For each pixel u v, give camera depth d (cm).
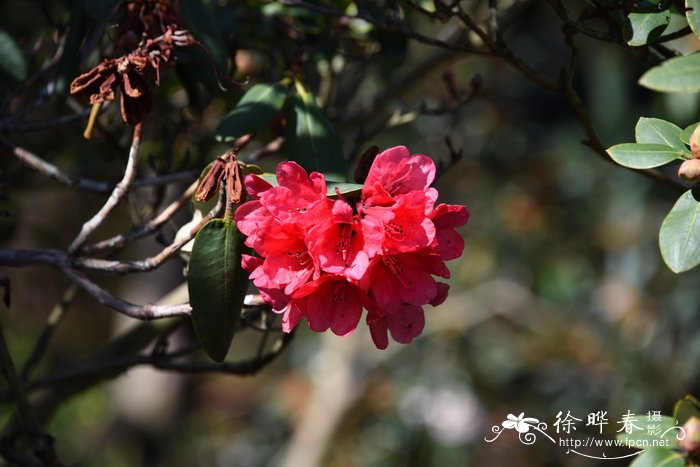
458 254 263
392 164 259
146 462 960
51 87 391
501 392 867
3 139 362
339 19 433
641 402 752
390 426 870
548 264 902
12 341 1038
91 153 498
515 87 963
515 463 825
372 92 688
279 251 255
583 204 888
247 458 973
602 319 844
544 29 972
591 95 881
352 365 884
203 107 416
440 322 899
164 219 309
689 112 571
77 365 438
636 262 814
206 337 275
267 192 254
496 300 902
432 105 799
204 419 1063
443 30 593
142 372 959
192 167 441
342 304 258
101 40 391
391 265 255
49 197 896
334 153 327
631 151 266
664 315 784
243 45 436
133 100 288
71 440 986
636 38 274
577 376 829
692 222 254
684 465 276
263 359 374
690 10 254
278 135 385
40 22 509
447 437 849
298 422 938
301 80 344
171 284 838
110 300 289
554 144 920
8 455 378
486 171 925
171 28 296
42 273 1068
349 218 244
